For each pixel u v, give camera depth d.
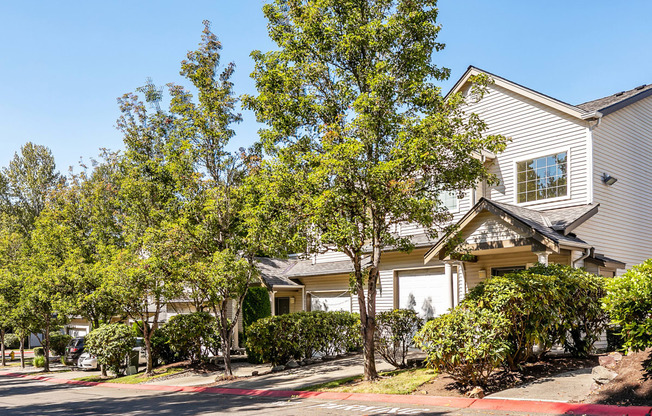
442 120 11.64
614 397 8.42
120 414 11.66
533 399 9.03
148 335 20.28
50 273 23.08
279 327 17.70
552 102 16.52
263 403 11.77
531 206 16.86
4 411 13.25
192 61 17.42
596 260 14.47
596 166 15.91
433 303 18.69
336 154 11.70
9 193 43.12
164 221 17.88
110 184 25.59
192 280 16.83
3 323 28.59
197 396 14.04
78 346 27.98
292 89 13.63
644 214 18.25
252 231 15.03
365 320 12.99
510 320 10.27
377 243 13.20
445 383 10.95
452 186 12.70
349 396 11.39
